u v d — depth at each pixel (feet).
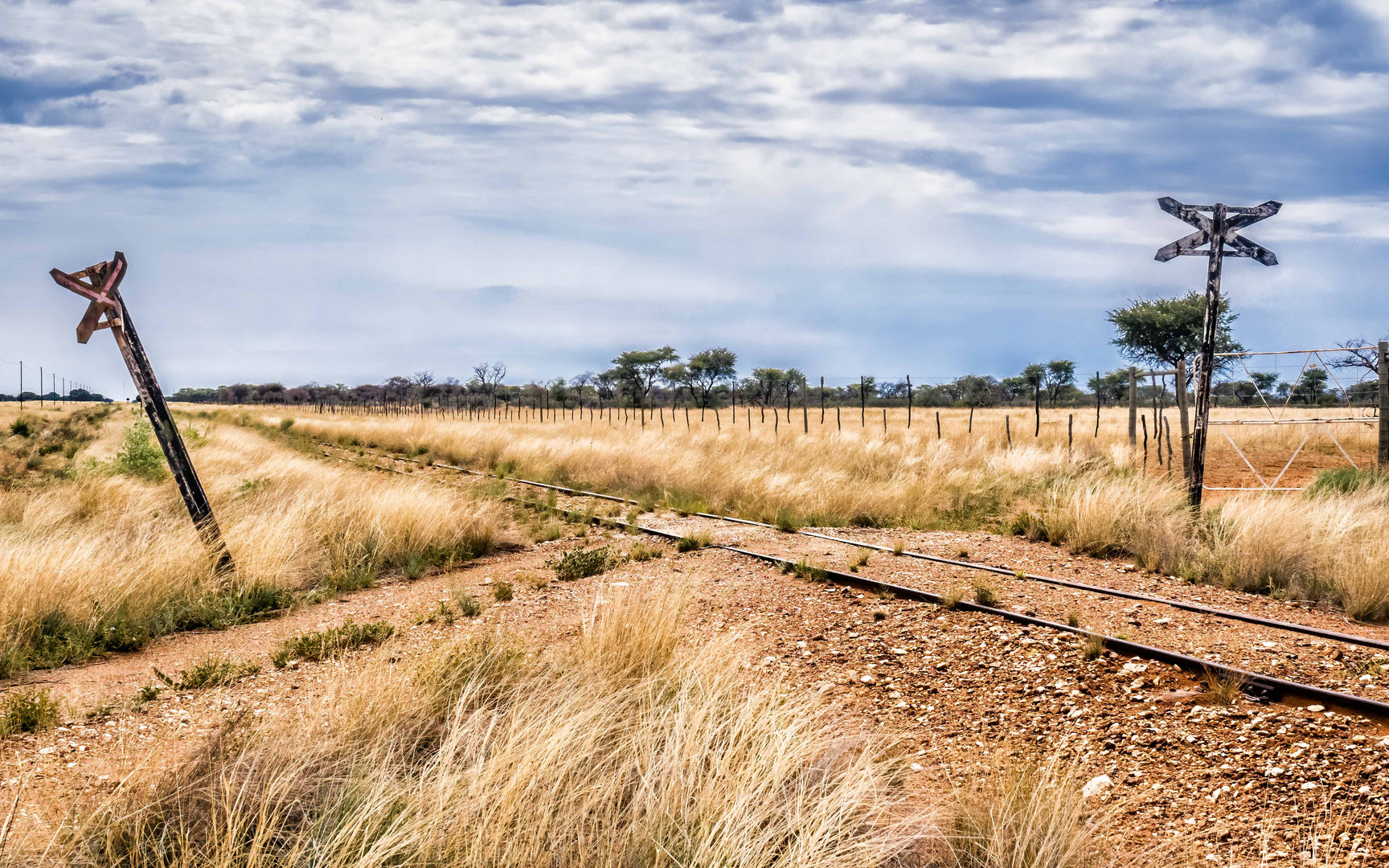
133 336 29.63
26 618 22.17
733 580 28.25
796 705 15.31
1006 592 25.12
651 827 10.85
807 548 33.06
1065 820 11.51
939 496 44.80
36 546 26.58
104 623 23.52
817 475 49.44
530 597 27.20
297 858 10.18
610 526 39.93
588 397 289.33
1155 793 13.38
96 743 15.55
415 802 11.19
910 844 11.42
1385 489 35.88
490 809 10.91
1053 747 15.26
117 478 43.91
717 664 16.87
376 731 13.69
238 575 28.35
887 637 21.66
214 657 21.79
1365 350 43.96
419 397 325.01
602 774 12.19
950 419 119.96
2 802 12.87
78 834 10.70
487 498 43.14
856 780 12.49
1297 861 11.27
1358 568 23.73
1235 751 14.35
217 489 41.91
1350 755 13.70
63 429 102.53
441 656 16.74
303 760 12.26
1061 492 41.70
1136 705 16.60
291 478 47.88
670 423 130.72
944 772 14.52
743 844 10.53
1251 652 19.16
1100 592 25.00
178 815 11.07
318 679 19.49
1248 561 26.76
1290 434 72.43
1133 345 156.15
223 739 13.41
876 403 244.63
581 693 14.62
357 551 32.91
